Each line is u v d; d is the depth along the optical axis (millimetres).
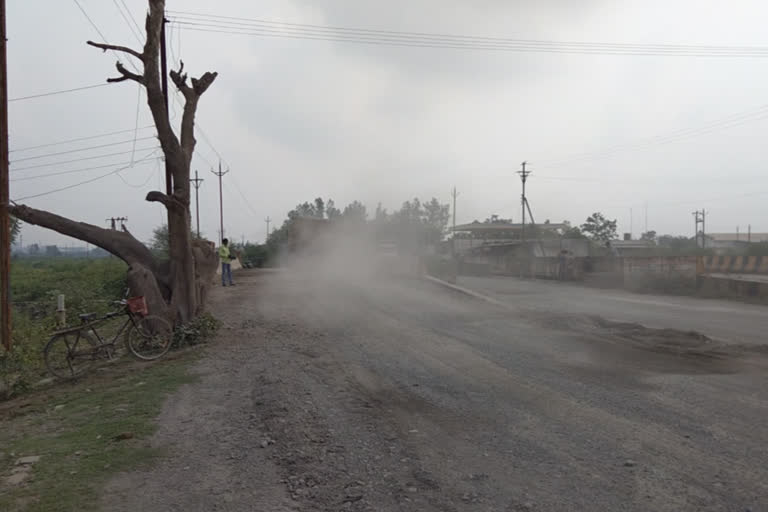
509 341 11117
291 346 10961
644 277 26609
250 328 13273
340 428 6008
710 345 10539
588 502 4184
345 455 5242
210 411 6820
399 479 4688
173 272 11750
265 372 8734
